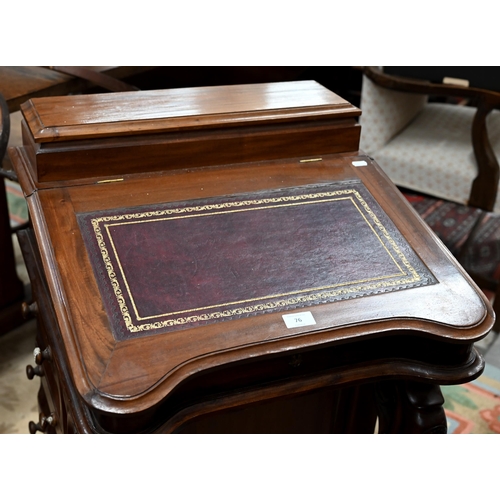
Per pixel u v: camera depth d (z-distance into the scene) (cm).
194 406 130
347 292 135
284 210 152
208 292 131
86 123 150
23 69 232
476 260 297
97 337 121
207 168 159
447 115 299
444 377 140
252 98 171
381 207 156
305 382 137
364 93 277
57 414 170
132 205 146
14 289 260
